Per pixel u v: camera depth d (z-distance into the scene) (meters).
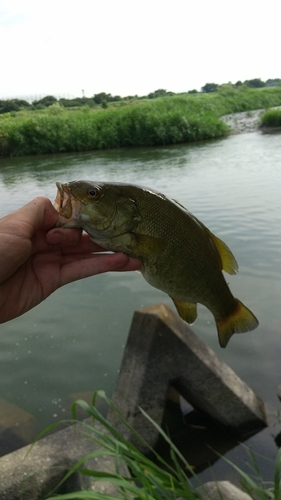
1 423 0.68
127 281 1.23
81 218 0.34
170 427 0.63
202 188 2.27
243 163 2.98
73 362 0.87
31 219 0.33
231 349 0.84
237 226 1.56
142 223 0.35
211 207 1.86
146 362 0.56
